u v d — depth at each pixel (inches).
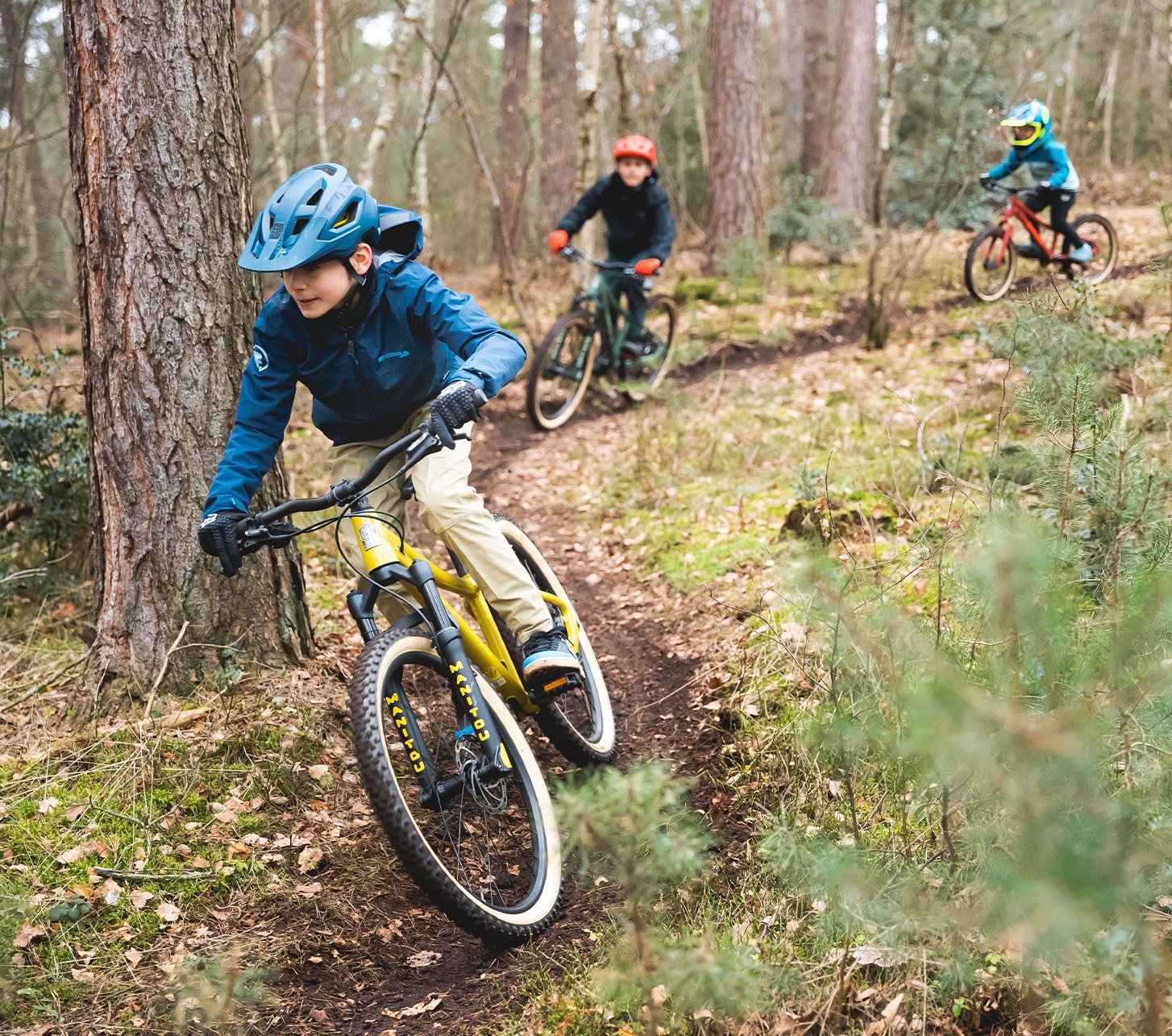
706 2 892.6
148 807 129.1
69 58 145.3
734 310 425.1
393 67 368.5
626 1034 91.2
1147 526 96.3
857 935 94.2
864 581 109.2
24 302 457.4
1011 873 67.0
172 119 144.8
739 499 224.4
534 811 117.7
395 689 111.2
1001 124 377.4
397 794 101.1
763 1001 84.8
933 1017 85.9
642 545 222.4
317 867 124.3
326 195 106.9
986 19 565.9
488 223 933.2
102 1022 99.9
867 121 660.7
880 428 247.0
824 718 109.3
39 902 113.2
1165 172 719.7
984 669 86.1
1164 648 75.1
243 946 110.3
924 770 86.4
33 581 196.9
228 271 150.5
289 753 141.2
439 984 109.0
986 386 244.5
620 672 176.9
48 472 205.2
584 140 374.3
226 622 153.6
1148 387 137.0
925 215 560.4
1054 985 83.0
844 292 461.7
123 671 151.0
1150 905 84.4
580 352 330.6
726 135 528.1
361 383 118.0
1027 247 391.5
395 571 113.0
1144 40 885.8
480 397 104.0
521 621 124.4
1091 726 71.2
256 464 117.0
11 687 161.5
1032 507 128.8
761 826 120.4
